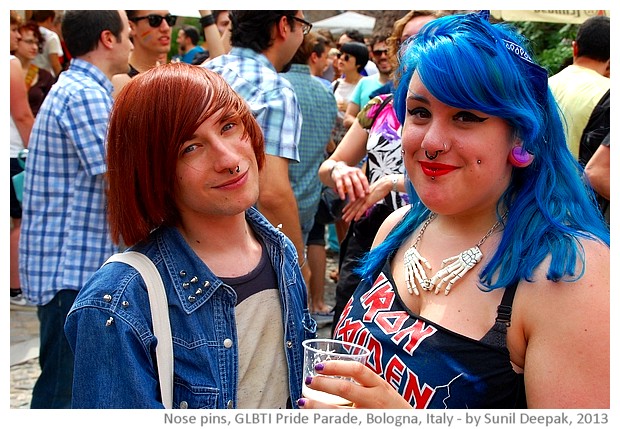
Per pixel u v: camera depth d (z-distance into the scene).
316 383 1.39
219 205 1.57
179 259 1.61
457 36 1.50
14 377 4.14
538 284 1.45
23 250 3.11
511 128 1.54
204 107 1.52
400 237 1.82
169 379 1.53
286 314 1.72
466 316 1.53
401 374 1.54
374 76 5.82
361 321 1.69
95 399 1.47
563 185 1.59
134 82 1.56
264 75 2.92
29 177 3.09
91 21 3.16
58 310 3.04
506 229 1.55
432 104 1.53
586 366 1.39
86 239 3.04
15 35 5.80
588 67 3.75
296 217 2.97
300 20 3.05
